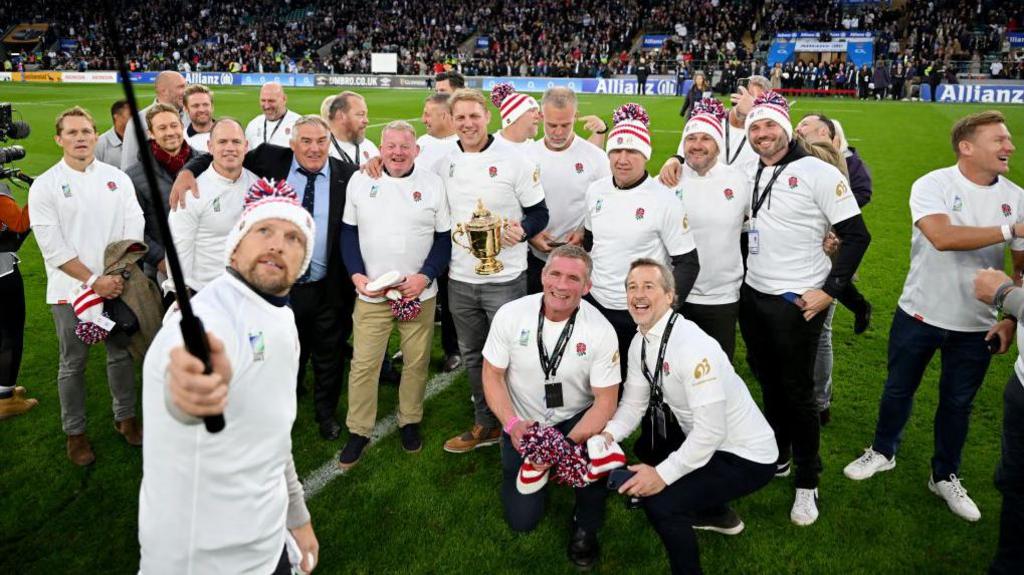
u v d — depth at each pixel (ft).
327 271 13.79
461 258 13.74
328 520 11.77
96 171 12.82
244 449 6.22
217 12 147.02
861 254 10.97
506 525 11.68
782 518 11.88
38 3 145.69
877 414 15.31
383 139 12.84
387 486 12.78
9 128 13.82
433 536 11.40
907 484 12.76
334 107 16.80
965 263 11.19
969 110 73.05
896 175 39.83
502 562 10.82
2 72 122.11
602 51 112.47
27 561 10.78
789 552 11.03
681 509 9.84
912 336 12.00
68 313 12.72
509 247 13.62
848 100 88.02
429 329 13.83
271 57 127.34
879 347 18.81
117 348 13.34
